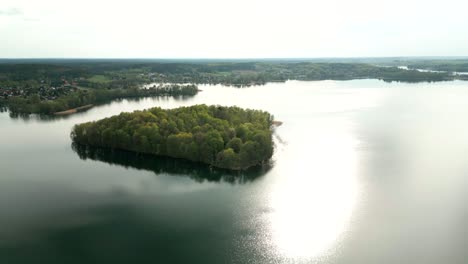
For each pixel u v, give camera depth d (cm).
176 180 16662
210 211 13588
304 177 16562
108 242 11725
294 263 10594
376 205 13812
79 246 11531
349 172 17100
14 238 11975
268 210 13612
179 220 12988
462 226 12288
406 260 10600
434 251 10981
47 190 15512
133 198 14750
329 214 13212
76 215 13400
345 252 11031
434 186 15450
